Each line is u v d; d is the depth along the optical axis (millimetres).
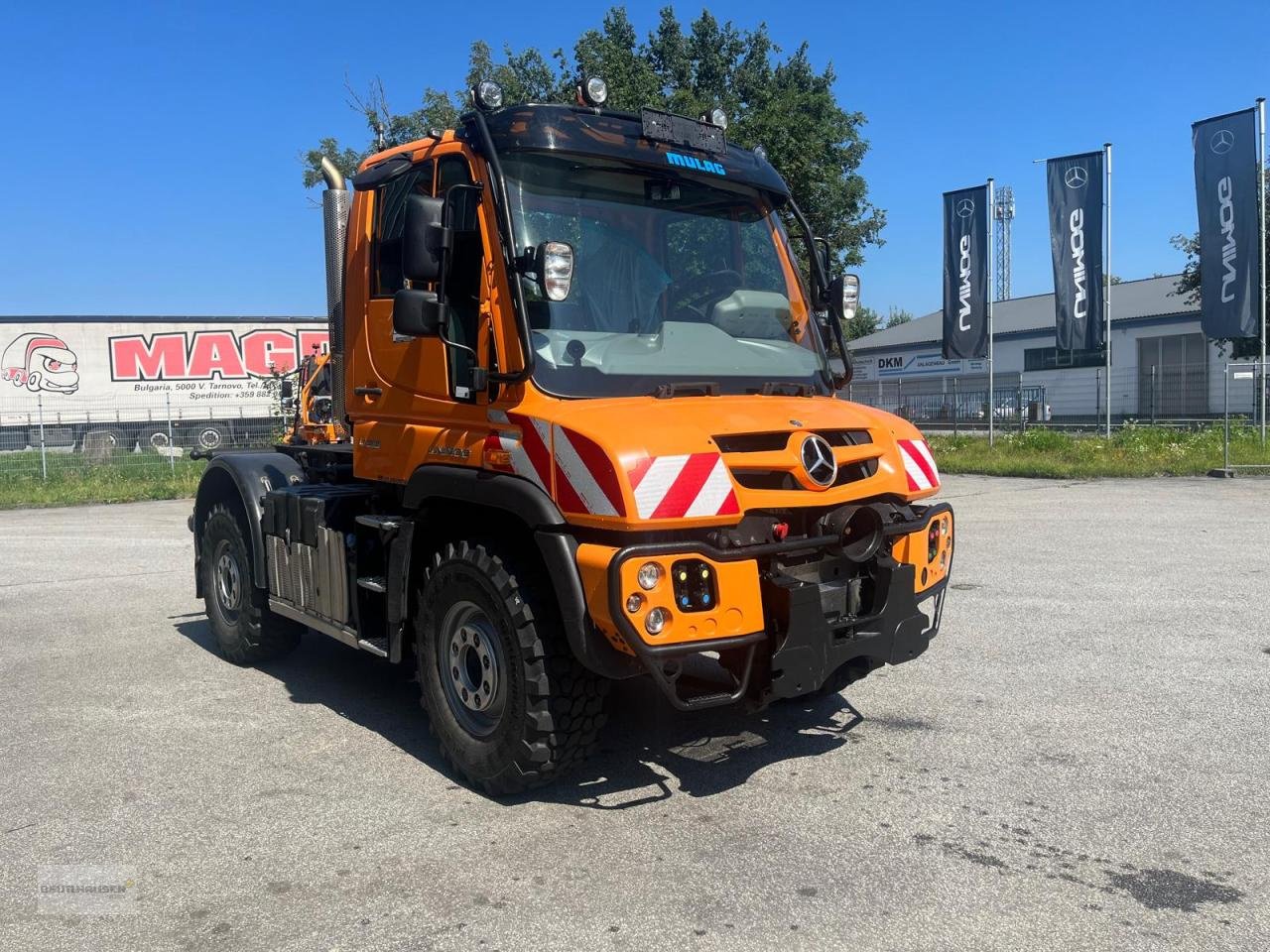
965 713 5504
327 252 6426
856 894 3549
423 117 24297
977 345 24969
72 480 22859
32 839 4098
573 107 4805
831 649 4215
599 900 3531
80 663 6918
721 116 5480
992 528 12438
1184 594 8359
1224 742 5000
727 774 4707
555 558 4027
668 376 4594
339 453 6289
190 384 31734
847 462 4508
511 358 4355
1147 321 40344
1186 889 3570
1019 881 3637
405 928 3367
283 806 4402
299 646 7422
